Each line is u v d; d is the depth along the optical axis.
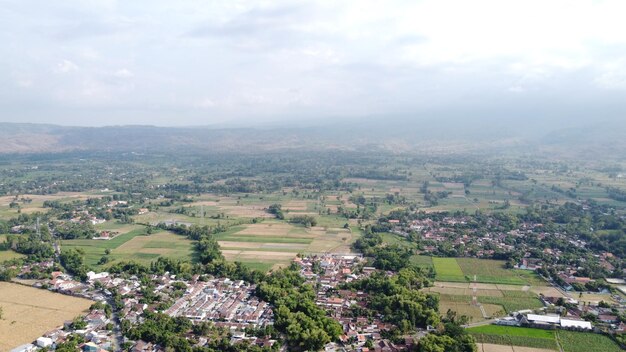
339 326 184.62
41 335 176.88
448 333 178.38
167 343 171.38
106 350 168.12
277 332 183.00
